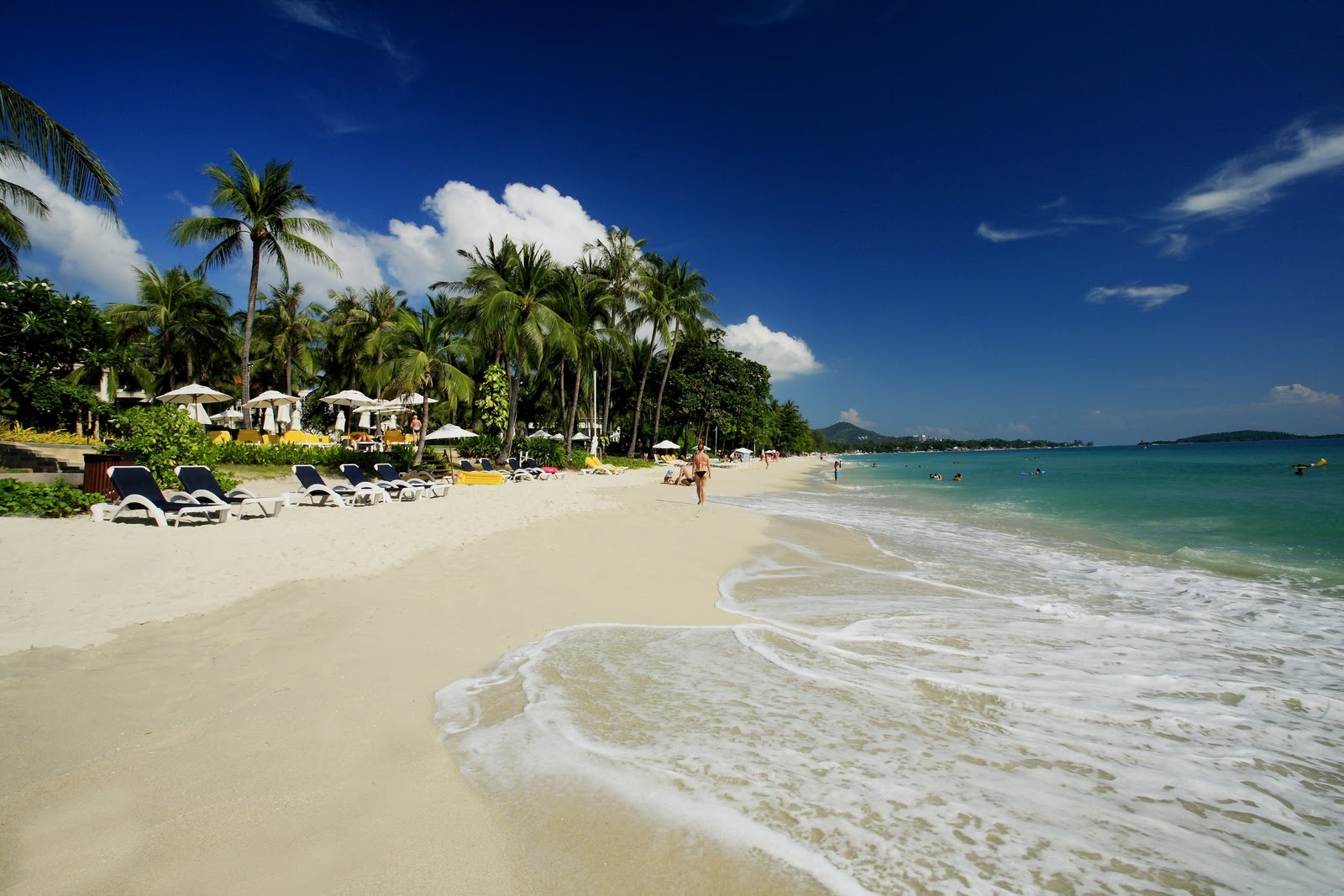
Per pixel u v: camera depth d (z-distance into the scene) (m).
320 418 45.06
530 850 2.21
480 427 37.16
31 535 6.76
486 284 24.45
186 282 30.81
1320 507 15.39
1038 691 3.90
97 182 10.22
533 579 6.43
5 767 2.49
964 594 6.83
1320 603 6.49
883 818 2.44
